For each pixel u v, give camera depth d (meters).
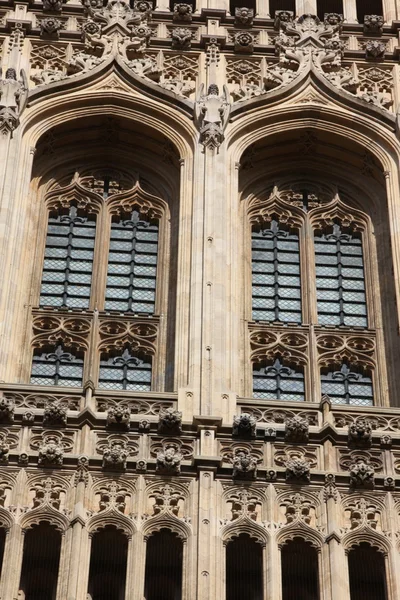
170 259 57.78
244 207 59.66
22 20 62.62
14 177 57.59
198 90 61.06
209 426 51.03
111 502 49.28
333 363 55.84
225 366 53.19
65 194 59.66
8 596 47.19
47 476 49.66
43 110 60.22
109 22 62.75
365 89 62.09
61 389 52.03
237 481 49.84
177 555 48.81
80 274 57.47
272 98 60.97
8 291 54.78
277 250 58.81
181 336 53.91
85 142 60.91
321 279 58.09
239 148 59.72
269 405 52.12
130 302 56.75
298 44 62.66
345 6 65.25
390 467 50.78
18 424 50.94
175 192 59.66
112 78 61.19
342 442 51.19
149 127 60.34
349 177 60.91
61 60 61.94
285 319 56.78
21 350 55.12
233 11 65.81
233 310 55.06
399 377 55.03
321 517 49.34
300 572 48.84
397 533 49.12
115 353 55.47
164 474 49.88
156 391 52.94
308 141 60.91
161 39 62.47
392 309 56.81
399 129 60.28
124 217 59.28
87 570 47.94
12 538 48.22
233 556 48.88
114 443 50.75
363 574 48.91
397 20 64.25
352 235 59.56
